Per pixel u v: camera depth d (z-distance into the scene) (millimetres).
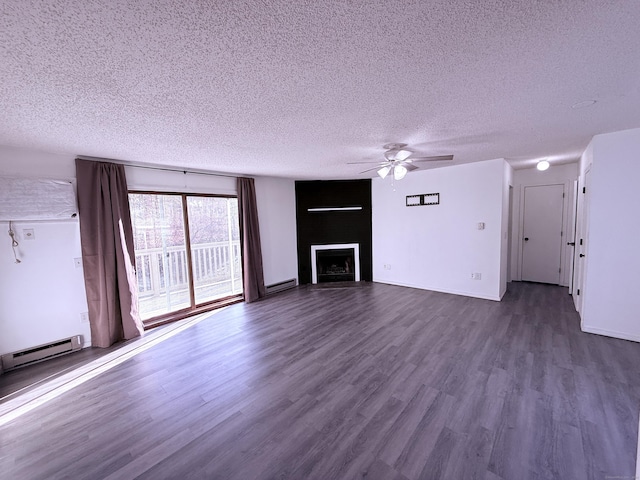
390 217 5660
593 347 2883
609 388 2215
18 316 2896
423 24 1169
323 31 1192
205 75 1533
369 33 1219
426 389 2289
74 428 1995
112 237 3365
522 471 1539
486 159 4348
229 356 2980
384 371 2576
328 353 2959
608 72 1624
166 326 3865
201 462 1677
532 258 5551
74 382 2582
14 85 1559
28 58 1303
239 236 4879
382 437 1815
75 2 961
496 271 4488
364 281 6004
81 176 3184
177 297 4758
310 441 1806
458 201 4785
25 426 2031
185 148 3002
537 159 4422
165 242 4574
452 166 4809
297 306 4574
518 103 2062
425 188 5152
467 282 4797
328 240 5953
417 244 5344
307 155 3496
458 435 1808
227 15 1069
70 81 1541
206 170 4371
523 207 5555
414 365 2656
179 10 1029
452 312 4035
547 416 1942
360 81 1661
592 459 1599
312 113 2131
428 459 1638
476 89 1811
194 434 1900
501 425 1879
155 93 1722
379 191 5773
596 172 3043
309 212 5871
